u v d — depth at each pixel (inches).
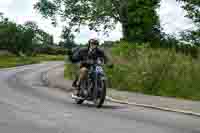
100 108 445.1
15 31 4717.0
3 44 4653.1
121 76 743.7
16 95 564.4
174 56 739.4
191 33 1445.6
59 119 348.8
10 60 3563.0
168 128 315.9
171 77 674.2
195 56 788.6
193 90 624.1
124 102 517.7
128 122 340.5
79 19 1718.8
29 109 410.3
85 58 473.4
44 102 484.1
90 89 461.1
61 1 1720.0
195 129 318.3
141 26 1667.1
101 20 1706.4
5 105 438.9
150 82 674.8
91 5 1684.3
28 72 1535.4
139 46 876.0
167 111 437.4
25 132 289.7
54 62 3422.7
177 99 565.3
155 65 713.0
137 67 737.6
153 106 471.8
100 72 452.4
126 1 1654.8
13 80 971.9
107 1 1642.5
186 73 678.5
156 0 1690.5
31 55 4972.9
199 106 480.1
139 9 1662.2
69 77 1080.2
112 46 998.4
